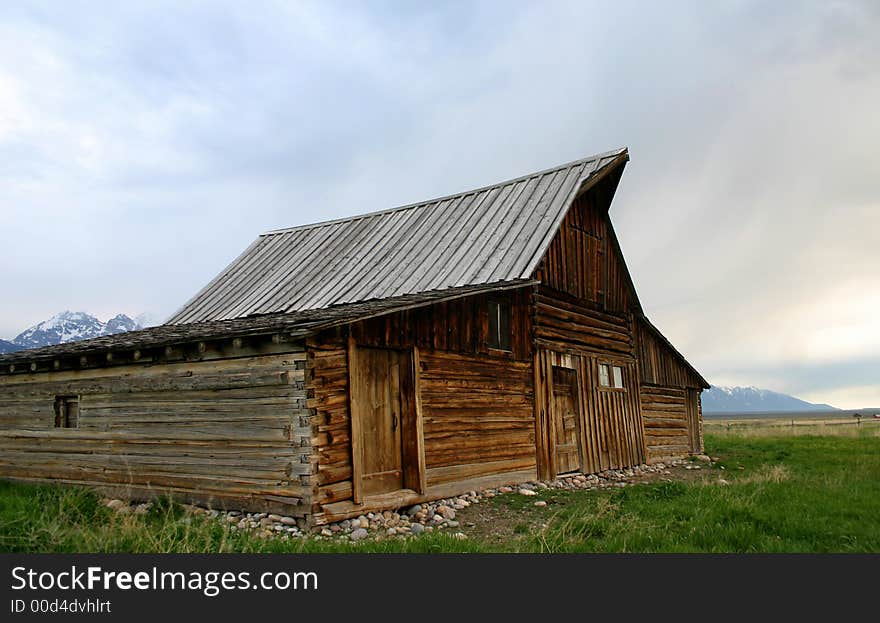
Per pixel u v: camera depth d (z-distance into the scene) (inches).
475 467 592.1
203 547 335.0
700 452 1141.7
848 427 2039.9
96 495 516.4
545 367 719.1
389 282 725.9
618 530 390.0
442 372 567.8
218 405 484.1
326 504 438.9
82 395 576.7
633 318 967.0
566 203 745.6
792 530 386.9
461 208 839.7
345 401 466.6
